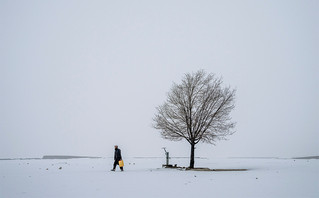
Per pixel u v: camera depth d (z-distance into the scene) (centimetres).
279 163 3703
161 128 2659
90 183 1385
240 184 1305
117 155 2336
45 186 1278
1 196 1002
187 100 2631
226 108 2627
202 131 2597
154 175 1850
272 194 1004
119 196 979
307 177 1639
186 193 1037
